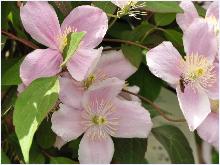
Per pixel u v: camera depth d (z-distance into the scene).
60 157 0.20
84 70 0.17
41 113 0.16
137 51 0.20
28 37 0.21
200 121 0.18
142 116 0.19
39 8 0.18
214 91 0.20
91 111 0.19
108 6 0.20
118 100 0.19
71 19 0.19
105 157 0.19
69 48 0.17
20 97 0.17
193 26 0.19
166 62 0.19
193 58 0.20
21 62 0.19
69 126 0.19
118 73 0.20
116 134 0.20
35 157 0.20
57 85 0.17
